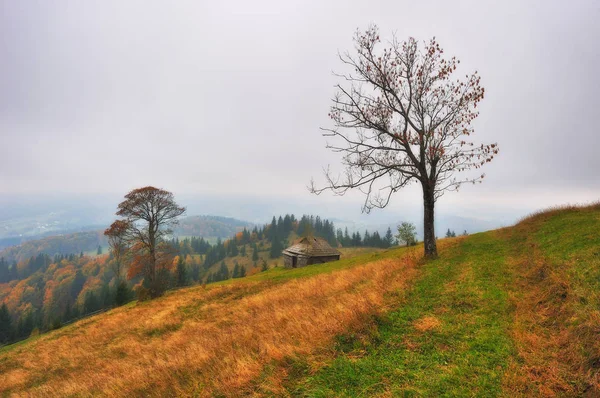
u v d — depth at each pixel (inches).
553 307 341.7
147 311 1084.5
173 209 1808.6
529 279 443.8
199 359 379.9
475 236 969.5
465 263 593.3
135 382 379.6
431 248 705.6
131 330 846.5
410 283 510.0
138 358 553.0
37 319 3843.5
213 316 804.0
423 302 417.7
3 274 7431.1
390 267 690.8
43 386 537.6
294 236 7667.3
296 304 565.0
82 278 5757.9
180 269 3176.7
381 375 257.6
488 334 310.0
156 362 448.1
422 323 351.3
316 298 578.9
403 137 722.8
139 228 1713.8
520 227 877.8
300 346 322.0
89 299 3513.8
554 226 708.7
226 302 972.6
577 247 486.9
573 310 311.3
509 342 291.1
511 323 330.0
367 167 742.5
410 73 752.3
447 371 253.4
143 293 1561.3
